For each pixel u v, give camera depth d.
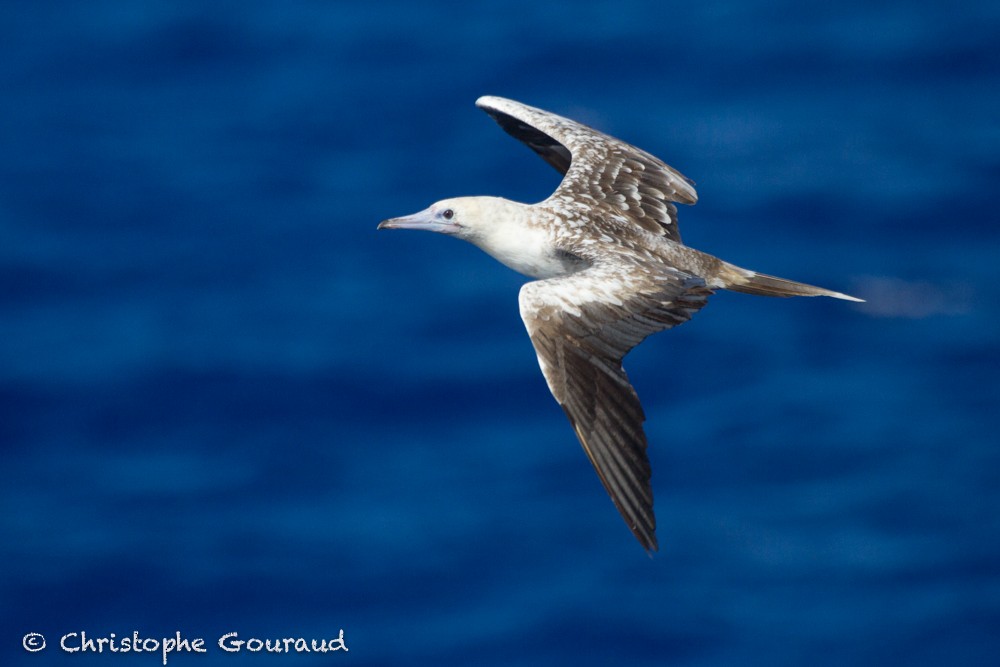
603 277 14.34
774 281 15.81
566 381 13.80
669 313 14.17
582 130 17.84
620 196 16.66
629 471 13.62
